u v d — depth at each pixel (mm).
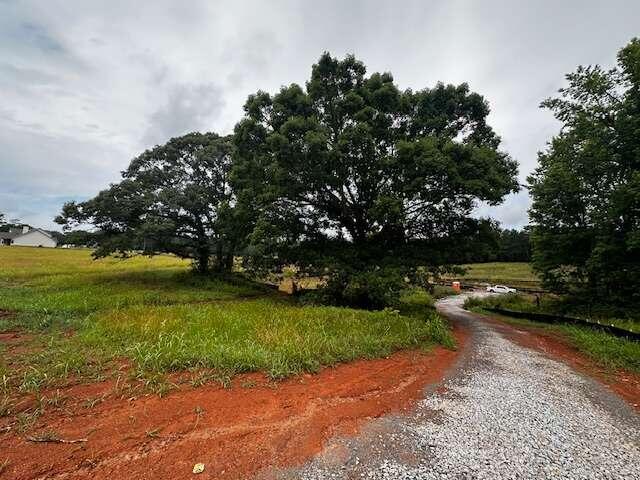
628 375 6758
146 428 3732
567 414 4727
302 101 14633
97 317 9297
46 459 3162
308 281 21016
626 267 12867
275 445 3568
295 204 15766
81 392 4555
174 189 20000
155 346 6055
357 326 8719
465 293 33375
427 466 3361
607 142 13555
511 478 3225
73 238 18766
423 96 15266
